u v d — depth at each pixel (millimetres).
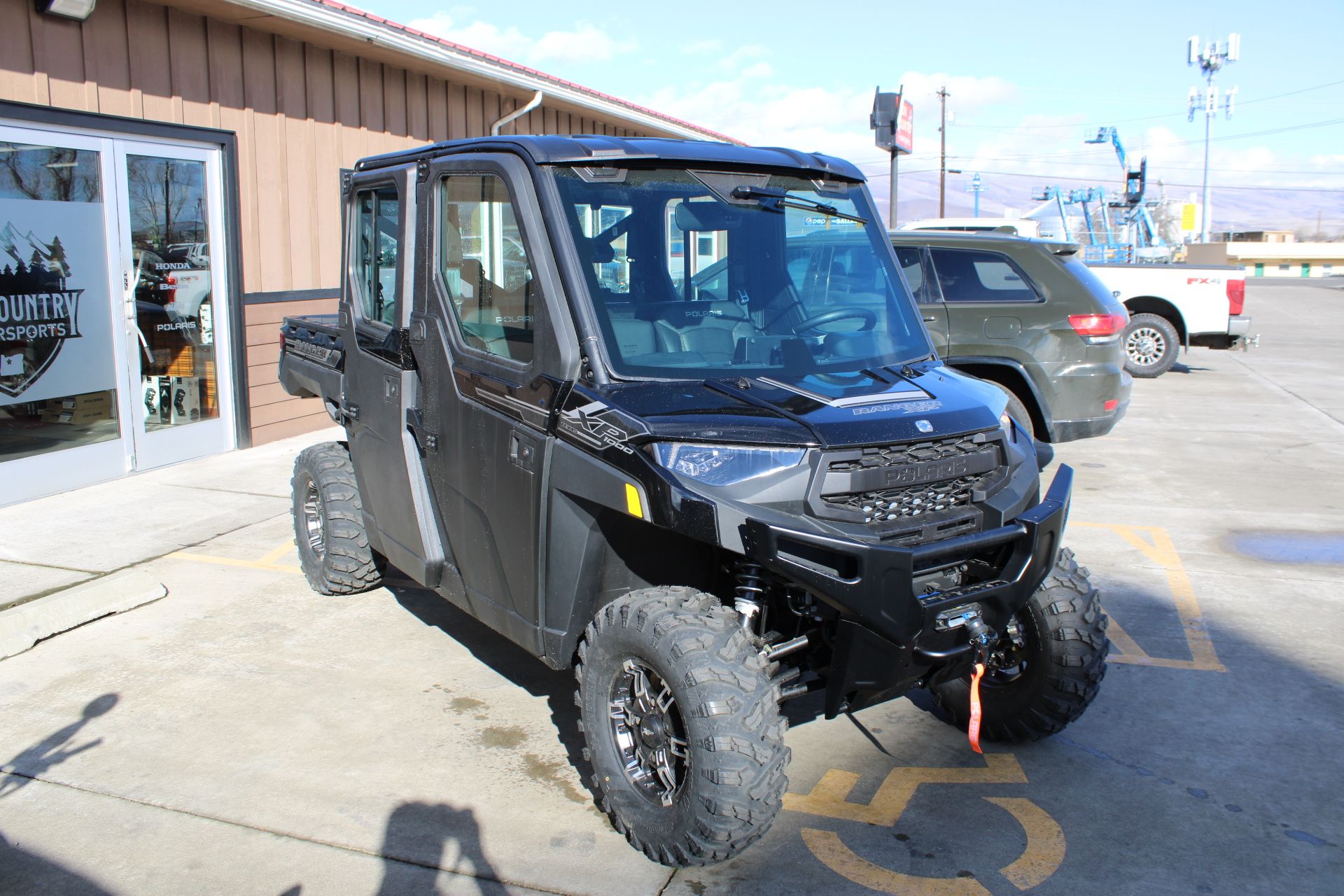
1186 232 58531
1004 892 3221
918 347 4098
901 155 14039
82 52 7555
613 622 3301
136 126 8023
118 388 8180
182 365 8789
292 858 3355
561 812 3654
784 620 3598
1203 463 9492
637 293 3613
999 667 4109
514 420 3648
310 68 9781
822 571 3004
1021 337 8055
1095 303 7977
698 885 3238
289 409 10031
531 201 3576
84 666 4828
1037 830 3557
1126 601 5828
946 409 3438
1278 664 4957
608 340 3434
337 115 10172
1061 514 3500
